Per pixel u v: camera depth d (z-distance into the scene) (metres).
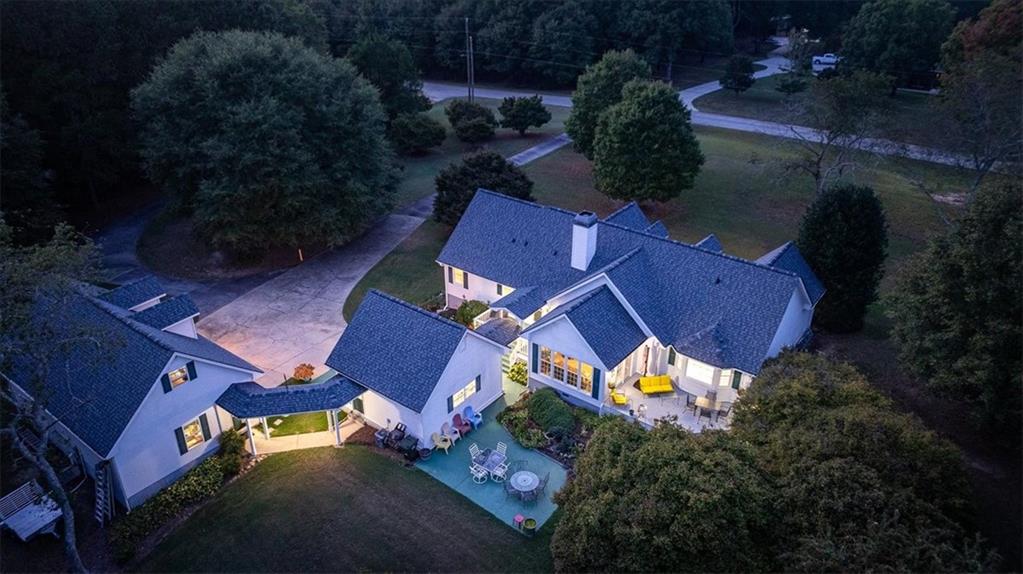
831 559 16.59
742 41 118.25
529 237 37.62
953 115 45.81
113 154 49.59
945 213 50.88
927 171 57.50
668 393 31.05
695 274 31.98
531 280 36.06
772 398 23.05
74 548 21.41
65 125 49.06
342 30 99.25
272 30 57.00
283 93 42.91
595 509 18.95
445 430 28.80
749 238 48.66
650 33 92.69
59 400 25.83
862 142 51.72
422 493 26.05
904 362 28.66
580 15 92.25
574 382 31.03
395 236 50.44
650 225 40.59
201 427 27.61
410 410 27.33
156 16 51.12
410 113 70.69
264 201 42.94
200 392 27.05
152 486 26.08
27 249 23.88
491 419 30.67
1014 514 23.12
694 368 30.67
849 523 17.70
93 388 25.67
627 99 52.47
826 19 112.94
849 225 34.28
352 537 24.03
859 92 47.09
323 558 23.20
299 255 46.72
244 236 43.03
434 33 101.81
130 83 50.41
